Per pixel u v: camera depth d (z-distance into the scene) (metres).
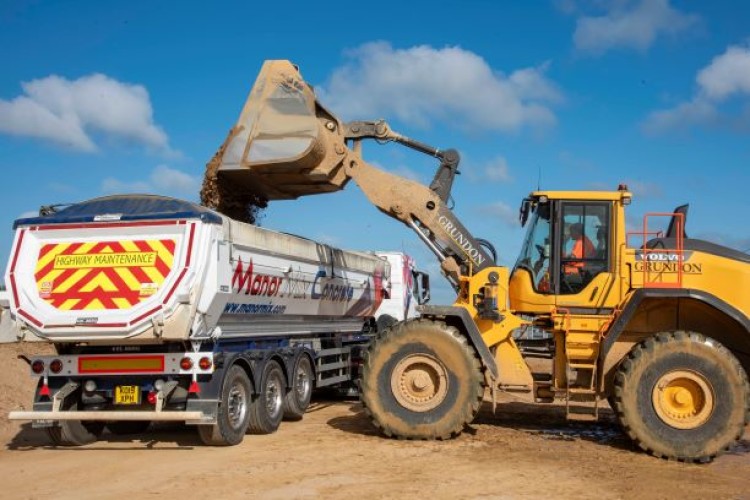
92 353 9.52
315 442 9.98
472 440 10.16
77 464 8.64
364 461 8.73
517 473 8.18
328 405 14.82
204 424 9.28
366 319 16.72
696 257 10.17
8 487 7.51
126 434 10.91
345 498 7.03
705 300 9.62
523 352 11.10
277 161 11.04
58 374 9.34
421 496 7.14
